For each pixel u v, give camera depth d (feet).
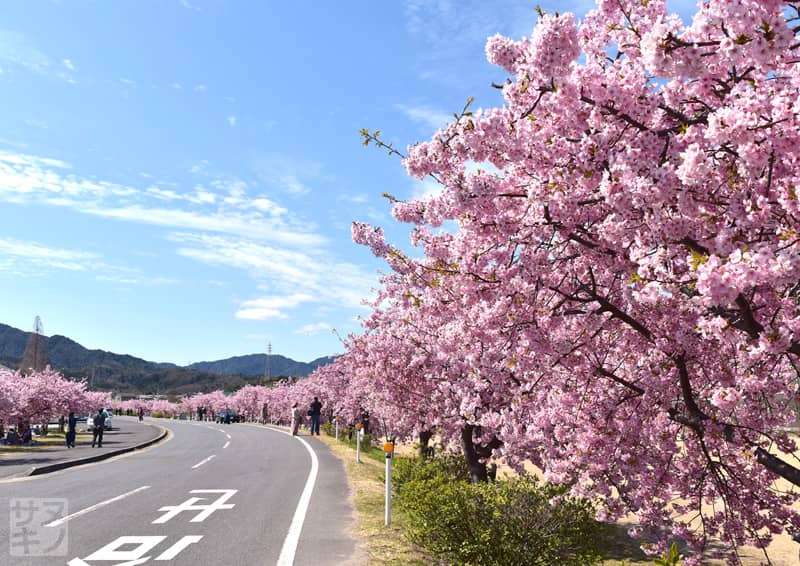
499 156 18.29
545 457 28.07
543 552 22.97
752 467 22.63
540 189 17.28
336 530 27.22
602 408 20.77
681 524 21.91
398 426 57.88
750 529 21.48
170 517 29.94
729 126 12.51
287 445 79.87
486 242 20.81
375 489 40.24
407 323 42.42
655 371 19.95
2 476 47.52
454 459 39.55
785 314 14.97
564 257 20.65
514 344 23.79
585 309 20.30
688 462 22.62
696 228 15.23
